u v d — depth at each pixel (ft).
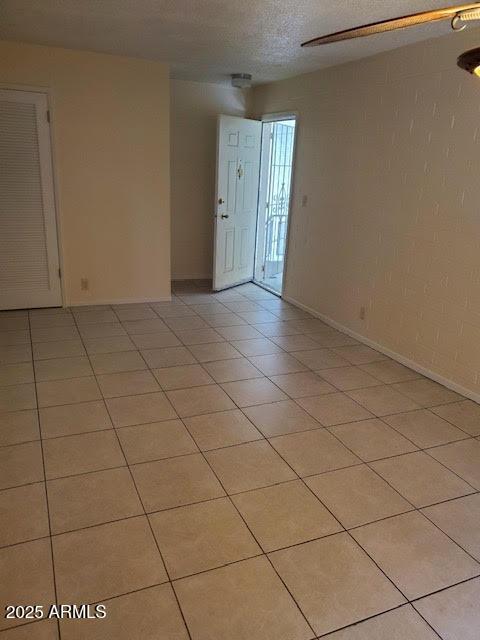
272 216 20.86
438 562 6.19
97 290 16.11
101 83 14.23
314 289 15.97
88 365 11.48
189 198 19.57
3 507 6.73
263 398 10.27
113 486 7.27
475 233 10.09
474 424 9.57
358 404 10.20
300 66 14.17
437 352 11.32
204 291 18.70
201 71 15.84
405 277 12.07
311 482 7.60
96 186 15.07
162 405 9.74
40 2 9.39
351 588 5.74
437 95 10.63
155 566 5.90
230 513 6.84
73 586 5.57
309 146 15.51
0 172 13.88
